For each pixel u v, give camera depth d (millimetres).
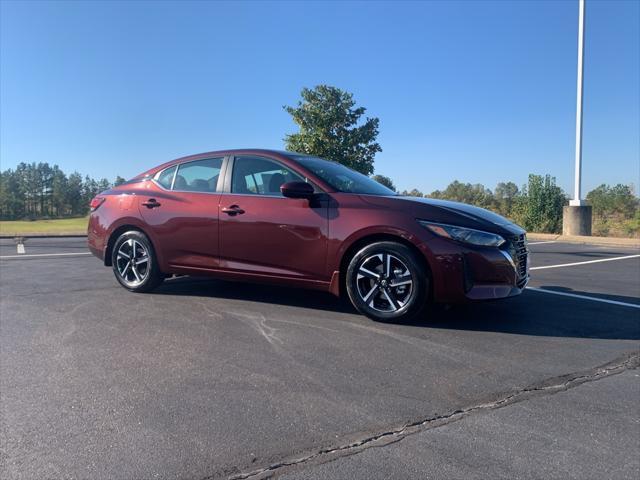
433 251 4324
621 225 21453
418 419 2850
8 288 6441
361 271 4648
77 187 122562
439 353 3906
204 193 5551
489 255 4328
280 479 2303
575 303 5605
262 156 5359
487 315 5023
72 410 2969
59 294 6043
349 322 4730
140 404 3041
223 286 6406
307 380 3391
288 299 5676
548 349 4016
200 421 2828
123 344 4145
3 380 3410
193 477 2316
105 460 2447
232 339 4258
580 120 15977
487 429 2742
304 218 4871
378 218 4535
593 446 2576
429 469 2367
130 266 6047
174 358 3812
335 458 2465
